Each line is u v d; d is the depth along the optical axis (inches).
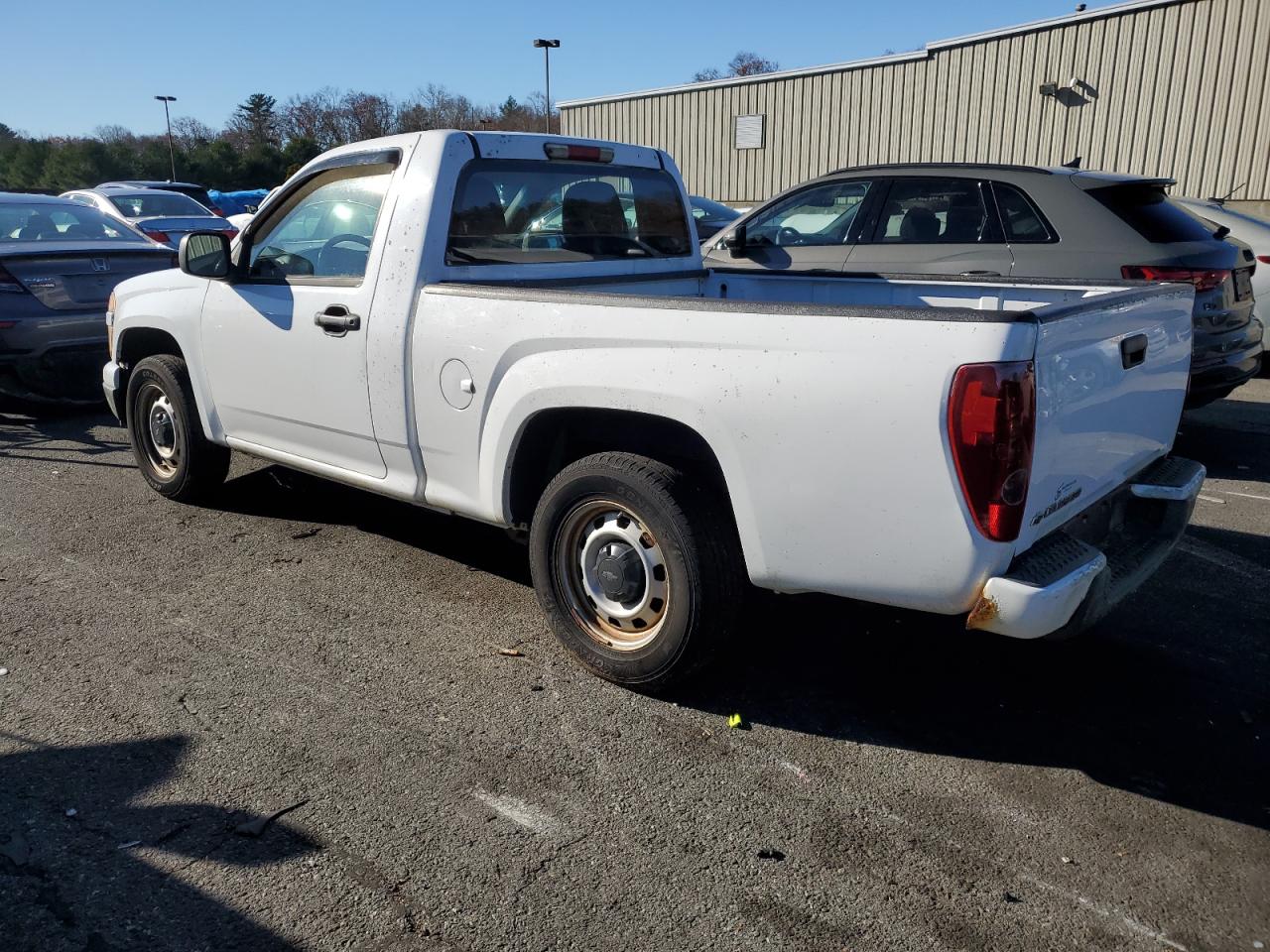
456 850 111.3
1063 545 123.9
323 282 176.7
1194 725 139.5
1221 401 355.6
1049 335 113.0
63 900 102.1
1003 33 743.1
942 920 101.7
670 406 131.9
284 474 251.9
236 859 109.1
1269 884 107.6
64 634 162.7
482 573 190.7
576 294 141.4
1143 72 694.5
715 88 892.6
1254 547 207.9
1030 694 147.8
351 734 134.3
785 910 102.9
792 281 206.1
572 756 130.2
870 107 817.5
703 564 134.2
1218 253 258.2
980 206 264.8
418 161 165.0
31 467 260.7
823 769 128.3
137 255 318.0
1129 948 98.3
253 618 169.8
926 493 115.1
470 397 154.6
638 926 100.3
